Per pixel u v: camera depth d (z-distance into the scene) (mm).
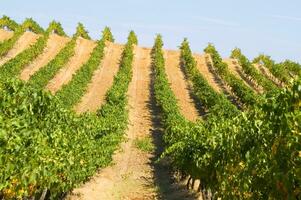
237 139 9398
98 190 19469
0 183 8492
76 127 15258
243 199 8680
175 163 22375
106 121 24719
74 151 13711
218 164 11750
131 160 27562
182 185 21438
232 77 50406
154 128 37375
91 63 53781
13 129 8312
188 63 60594
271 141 7340
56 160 11383
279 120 6754
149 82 54531
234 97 49344
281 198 6562
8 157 8430
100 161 20984
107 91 44688
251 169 7863
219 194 11055
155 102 46094
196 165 16156
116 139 25281
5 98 8523
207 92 42969
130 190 20484
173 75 58969
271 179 6836
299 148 6246
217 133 14961
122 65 59219
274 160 6742
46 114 10281
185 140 19609
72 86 41094
